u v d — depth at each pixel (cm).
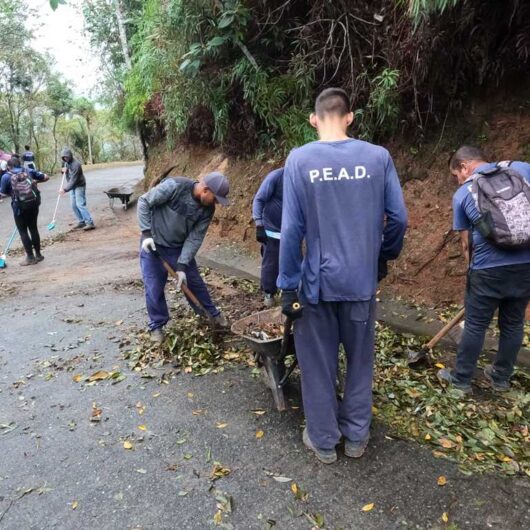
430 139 501
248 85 597
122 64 1440
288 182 231
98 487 249
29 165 1777
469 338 308
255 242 684
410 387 325
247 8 549
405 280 482
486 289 295
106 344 427
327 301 238
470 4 398
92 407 325
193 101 711
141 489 246
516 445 267
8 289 636
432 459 257
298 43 553
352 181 227
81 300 560
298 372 352
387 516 222
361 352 250
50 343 438
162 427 298
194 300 396
